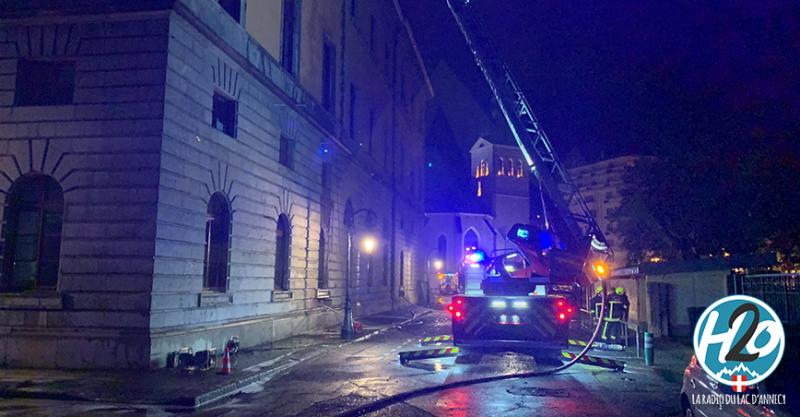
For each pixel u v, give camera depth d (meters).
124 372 12.77
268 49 19.55
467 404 10.15
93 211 13.61
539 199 19.58
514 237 17.62
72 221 13.63
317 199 24.16
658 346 18.42
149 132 13.68
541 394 11.02
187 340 14.41
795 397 5.57
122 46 14.01
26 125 14.01
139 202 13.52
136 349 13.06
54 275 13.91
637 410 9.71
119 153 13.70
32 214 14.13
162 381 11.70
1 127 14.03
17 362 13.27
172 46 14.10
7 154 13.95
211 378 12.04
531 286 16.73
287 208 20.88
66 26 14.16
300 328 21.61
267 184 19.25
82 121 13.88
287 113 21.20
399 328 25.62
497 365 14.45
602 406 9.99
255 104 18.52
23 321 13.42
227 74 16.77
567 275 17.70
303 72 22.67
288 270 20.94
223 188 16.42
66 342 13.22
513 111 19.38
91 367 13.12
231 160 16.86
